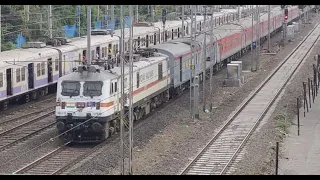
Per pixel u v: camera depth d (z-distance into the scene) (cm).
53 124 3378
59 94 2933
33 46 4491
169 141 3011
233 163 2625
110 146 2866
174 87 4119
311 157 2883
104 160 2573
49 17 5784
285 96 4628
